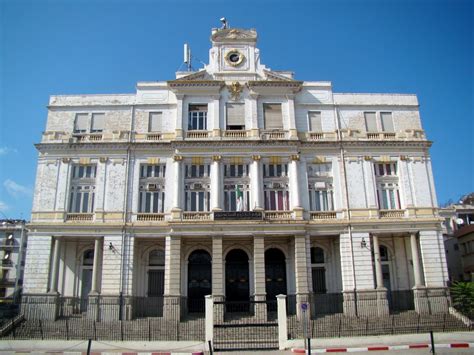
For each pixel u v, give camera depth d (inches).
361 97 1633.9
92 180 1520.7
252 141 1503.4
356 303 1395.2
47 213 1466.5
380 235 1521.9
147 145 1528.1
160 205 1499.8
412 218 1481.3
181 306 1378.0
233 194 1502.2
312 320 1306.6
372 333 1152.2
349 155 1547.7
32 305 1369.3
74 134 1558.8
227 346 1008.2
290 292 1465.3
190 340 1071.0
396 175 1553.9
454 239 2289.6
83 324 1288.1
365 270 1432.1
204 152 1507.1
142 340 1088.8
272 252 1533.0
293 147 1514.5
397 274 1524.4
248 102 1581.0
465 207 2544.3
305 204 1493.6
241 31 1663.4
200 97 1581.0
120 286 1400.1
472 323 1237.1
